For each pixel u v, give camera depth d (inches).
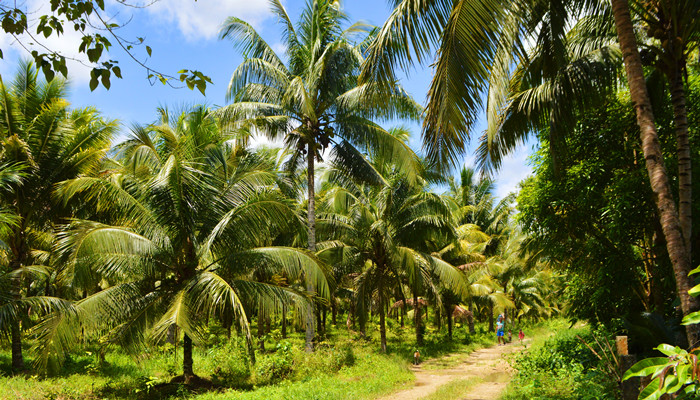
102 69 122.9
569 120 273.1
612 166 330.6
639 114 191.3
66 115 553.3
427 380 496.4
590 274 391.5
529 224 383.2
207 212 461.1
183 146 463.8
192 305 406.6
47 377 424.8
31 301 404.8
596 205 332.2
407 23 218.5
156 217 431.5
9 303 404.8
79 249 366.9
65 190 413.4
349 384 426.3
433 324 1311.5
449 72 214.8
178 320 371.6
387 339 922.7
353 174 640.4
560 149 316.8
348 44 593.0
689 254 191.5
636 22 275.0
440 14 213.3
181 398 385.1
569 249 388.2
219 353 504.7
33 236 564.7
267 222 464.8
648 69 304.7
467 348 832.3
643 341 261.7
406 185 692.1
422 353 737.0
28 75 538.3
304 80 625.9
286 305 446.6
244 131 570.9
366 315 818.8
